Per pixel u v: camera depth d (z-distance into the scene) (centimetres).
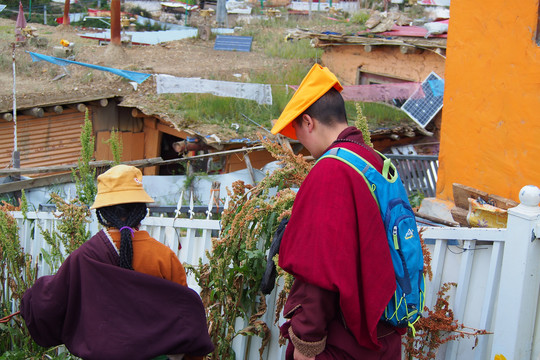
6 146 1421
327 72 243
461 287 290
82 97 1450
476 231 283
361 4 2475
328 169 220
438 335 285
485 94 472
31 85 1503
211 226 363
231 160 1362
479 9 469
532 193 257
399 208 226
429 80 1389
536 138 429
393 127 1405
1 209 477
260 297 316
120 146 510
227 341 315
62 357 382
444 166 521
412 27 1600
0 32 1978
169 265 270
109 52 1712
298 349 224
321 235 213
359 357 225
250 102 1422
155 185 1003
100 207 267
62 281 263
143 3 2891
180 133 1501
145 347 253
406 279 224
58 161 1502
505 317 266
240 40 1914
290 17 2503
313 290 215
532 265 259
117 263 262
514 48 442
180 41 2009
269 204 305
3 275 449
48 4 2755
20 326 418
